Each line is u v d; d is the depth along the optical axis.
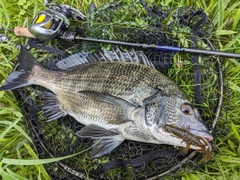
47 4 0.44
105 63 0.41
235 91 0.44
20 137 0.45
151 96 0.38
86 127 0.40
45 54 0.46
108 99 0.39
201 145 0.36
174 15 0.44
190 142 0.36
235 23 0.45
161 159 0.42
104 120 0.39
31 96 0.45
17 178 0.41
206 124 0.40
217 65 0.42
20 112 0.46
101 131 0.40
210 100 0.42
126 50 0.44
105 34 0.45
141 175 0.43
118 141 0.40
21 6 0.49
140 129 0.38
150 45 0.41
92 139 0.44
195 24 0.43
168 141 0.38
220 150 0.43
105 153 0.40
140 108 0.38
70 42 0.43
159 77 0.39
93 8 0.46
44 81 0.43
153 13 0.45
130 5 0.45
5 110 0.45
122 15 0.45
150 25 0.45
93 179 0.43
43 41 0.45
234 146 0.43
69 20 0.45
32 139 0.44
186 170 0.42
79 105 0.41
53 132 0.45
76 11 0.44
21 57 0.43
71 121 0.45
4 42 0.47
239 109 0.44
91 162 0.44
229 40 0.46
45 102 0.43
